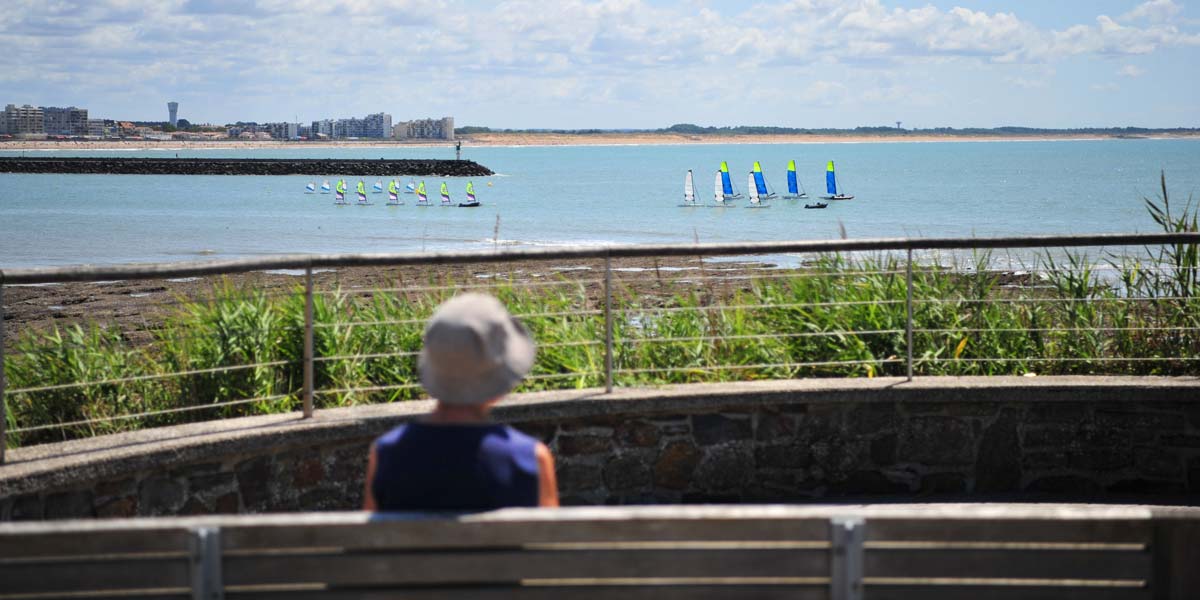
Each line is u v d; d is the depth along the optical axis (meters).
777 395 11.36
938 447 11.68
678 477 11.44
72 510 9.13
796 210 123.31
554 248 10.97
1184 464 11.62
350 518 4.63
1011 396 11.48
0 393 9.16
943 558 4.72
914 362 13.16
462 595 4.67
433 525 4.63
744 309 13.86
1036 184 180.62
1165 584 4.75
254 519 4.62
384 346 13.07
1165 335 13.19
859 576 4.70
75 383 10.99
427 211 125.88
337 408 10.97
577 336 13.32
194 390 12.18
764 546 4.72
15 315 36.00
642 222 105.00
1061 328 13.27
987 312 13.72
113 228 94.81
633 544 4.67
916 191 163.38
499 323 5.21
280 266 10.11
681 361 13.19
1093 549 4.75
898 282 13.84
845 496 11.64
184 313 13.97
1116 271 14.38
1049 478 11.71
